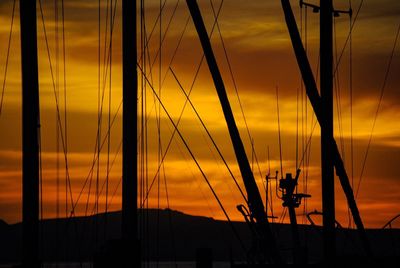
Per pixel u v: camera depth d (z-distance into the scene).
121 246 43.22
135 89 49.19
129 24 49.38
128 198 48.06
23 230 44.97
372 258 55.19
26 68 45.84
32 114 45.69
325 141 60.00
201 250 52.81
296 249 63.28
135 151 48.59
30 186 45.16
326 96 60.56
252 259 58.09
